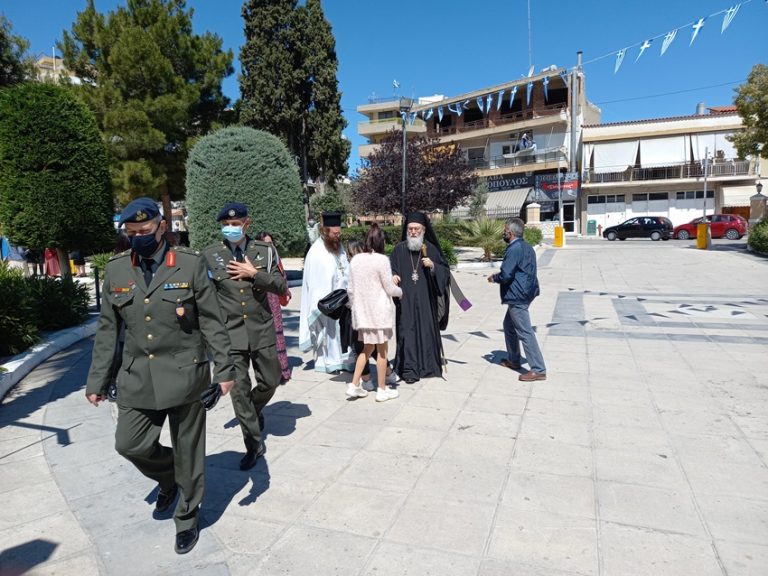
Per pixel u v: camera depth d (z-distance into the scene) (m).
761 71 20.69
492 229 19.55
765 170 36.75
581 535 2.94
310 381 5.98
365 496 3.41
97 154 8.93
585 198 40.94
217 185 12.11
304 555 2.83
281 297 4.27
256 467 3.87
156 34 21.56
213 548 2.91
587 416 4.67
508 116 44.25
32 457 4.15
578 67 37.19
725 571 2.61
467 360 6.64
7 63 16.11
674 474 3.60
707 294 11.33
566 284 13.63
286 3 27.25
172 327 2.78
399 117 55.19
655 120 38.47
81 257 16.20
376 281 5.03
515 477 3.61
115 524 3.20
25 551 2.94
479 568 2.68
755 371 5.87
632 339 7.51
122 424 2.80
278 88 27.30
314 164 29.05
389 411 4.93
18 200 8.29
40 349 7.02
